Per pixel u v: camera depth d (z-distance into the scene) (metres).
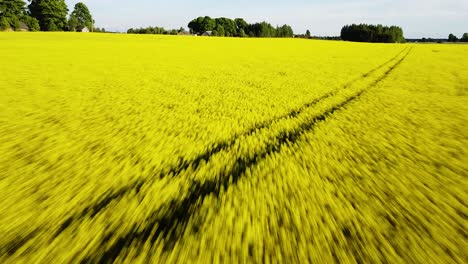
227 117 7.77
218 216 3.39
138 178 4.37
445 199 3.82
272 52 36.12
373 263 2.65
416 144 5.89
